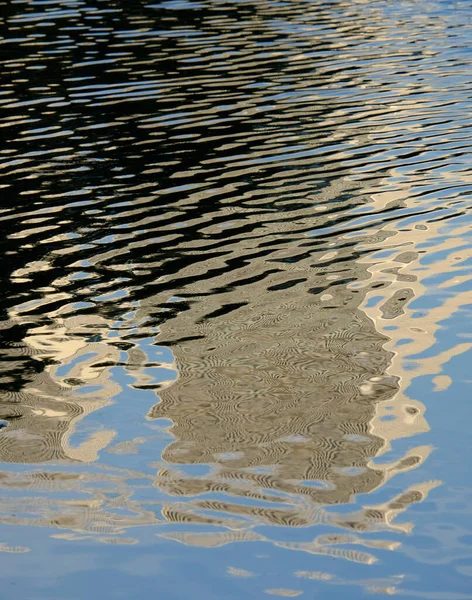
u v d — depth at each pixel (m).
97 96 24.77
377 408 10.38
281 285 13.62
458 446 9.63
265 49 30.17
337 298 13.15
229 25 34.16
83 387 10.98
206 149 20.42
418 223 15.89
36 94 25.11
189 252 14.96
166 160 19.69
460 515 8.55
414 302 12.93
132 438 9.90
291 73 27.02
